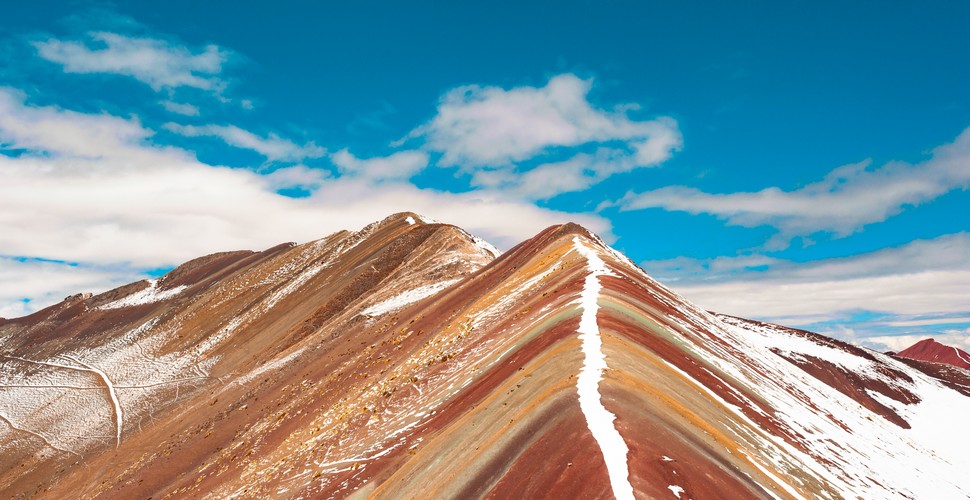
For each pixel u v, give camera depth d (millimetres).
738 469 22156
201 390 128375
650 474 18109
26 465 108625
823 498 25125
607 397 23719
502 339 45406
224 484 55844
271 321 152250
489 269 90000
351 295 137875
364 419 48406
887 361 122125
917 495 36375
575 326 35500
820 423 43406
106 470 90375
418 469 29250
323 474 40094
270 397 82125
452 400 38281
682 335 43250
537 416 24156
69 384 156625
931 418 98000
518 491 19719
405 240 153500
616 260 64312
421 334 69938
